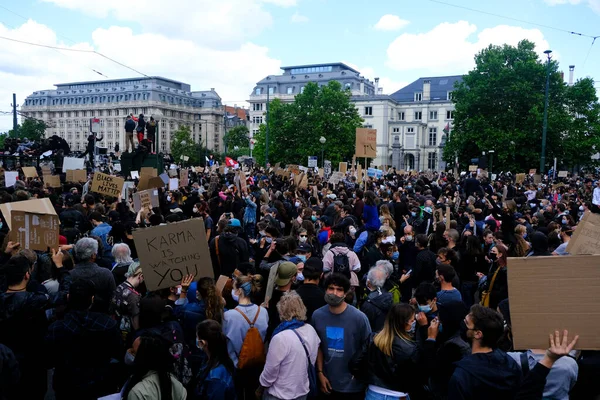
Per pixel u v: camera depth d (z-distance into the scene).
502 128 53.81
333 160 71.88
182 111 152.88
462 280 8.23
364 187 21.20
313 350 4.65
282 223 12.61
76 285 4.63
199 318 5.45
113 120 150.12
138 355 3.94
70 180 18.97
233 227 8.22
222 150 161.75
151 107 142.62
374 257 8.43
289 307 4.75
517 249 8.16
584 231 5.91
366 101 98.69
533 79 53.56
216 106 160.25
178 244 5.72
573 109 56.91
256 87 122.56
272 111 77.75
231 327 5.12
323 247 10.30
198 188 17.89
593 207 11.76
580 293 3.56
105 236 8.28
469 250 8.21
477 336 3.79
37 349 5.09
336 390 4.81
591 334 3.53
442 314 5.02
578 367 4.21
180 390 4.04
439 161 96.25
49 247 6.62
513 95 53.34
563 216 11.45
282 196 16.47
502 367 3.65
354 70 121.19
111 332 4.65
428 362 4.50
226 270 8.06
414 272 7.85
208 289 5.19
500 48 56.72
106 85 157.50
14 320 4.95
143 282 6.45
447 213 10.87
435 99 100.69
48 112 161.25
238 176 16.31
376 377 4.43
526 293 3.59
